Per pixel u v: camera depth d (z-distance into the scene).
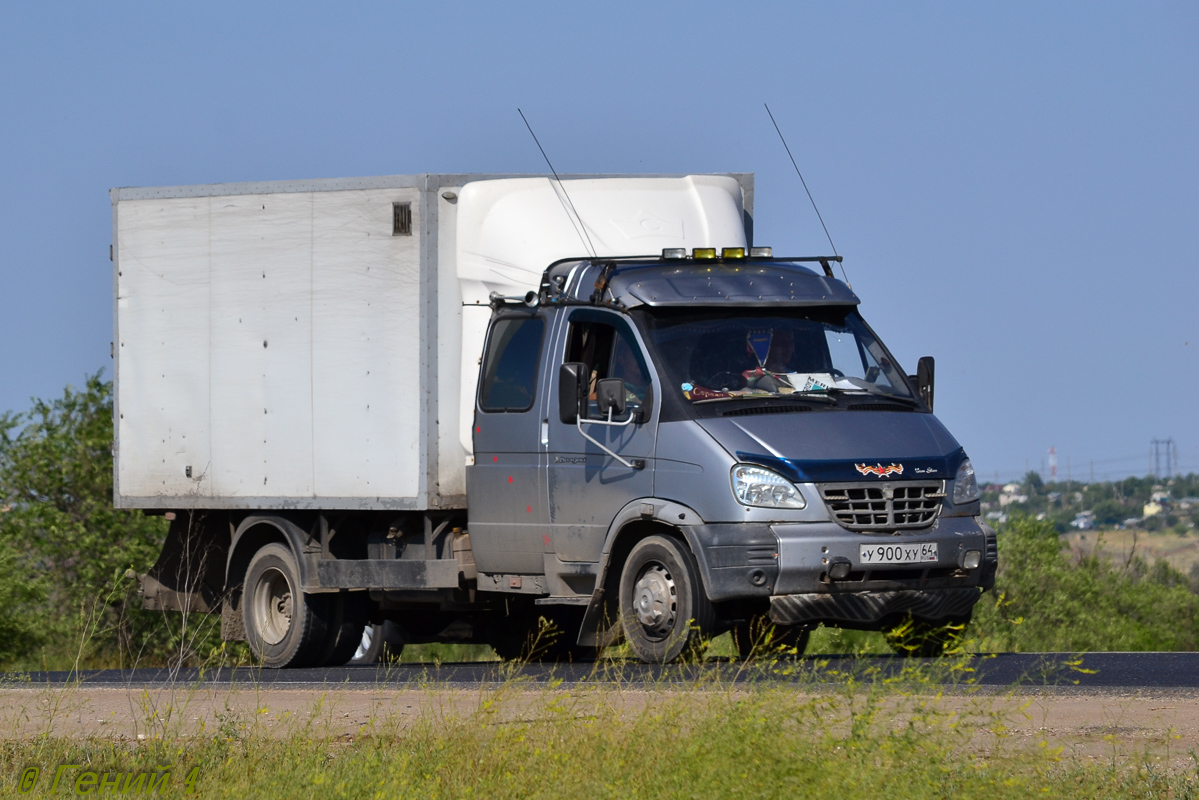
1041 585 113.31
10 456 98.94
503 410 47.69
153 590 60.03
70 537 94.38
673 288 44.56
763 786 21.86
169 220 56.38
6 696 38.41
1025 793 22.11
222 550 59.00
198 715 32.78
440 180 50.41
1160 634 115.69
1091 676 36.94
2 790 25.39
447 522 50.94
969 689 29.05
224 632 58.12
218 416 55.34
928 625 41.97
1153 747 25.92
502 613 59.03
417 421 50.56
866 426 41.97
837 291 45.91
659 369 43.00
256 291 54.34
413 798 23.19
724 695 26.30
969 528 41.66
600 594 43.84
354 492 51.97
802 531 39.84
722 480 40.56
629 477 43.00
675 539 41.84
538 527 46.25
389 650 63.19
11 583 85.81
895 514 40.81
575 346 45.91
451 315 50.38
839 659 41.00
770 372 43.34
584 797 22.22
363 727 29.03
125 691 39.34
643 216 50.28
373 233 51.50
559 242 49.00
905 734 23.75
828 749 23.22
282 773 25.16
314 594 54.56
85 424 101.31
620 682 31.47
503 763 24.34
